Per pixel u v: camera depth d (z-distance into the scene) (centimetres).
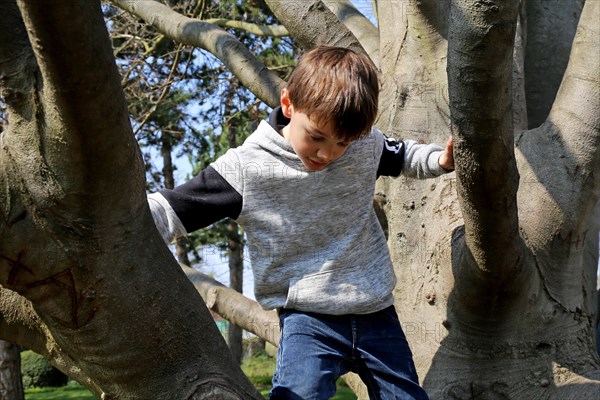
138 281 169
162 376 174
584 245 291
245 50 405
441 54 322
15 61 150
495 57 186
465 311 274
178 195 218
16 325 197
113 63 143
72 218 159
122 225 165
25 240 159
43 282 163
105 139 148
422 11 323
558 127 291
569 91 294
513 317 273
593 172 282
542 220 279
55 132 148
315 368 222
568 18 405
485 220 227
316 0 353
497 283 254
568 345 279
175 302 174
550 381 272
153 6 463
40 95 147
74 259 163
